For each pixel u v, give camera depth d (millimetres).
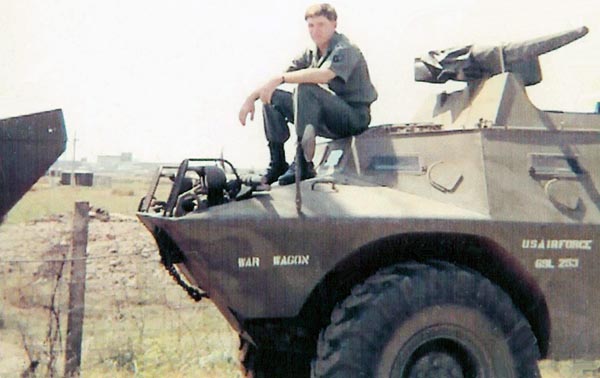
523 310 4809
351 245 4332
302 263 4297
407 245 4512
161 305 7465
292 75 4910
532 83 5504
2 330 6254
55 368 5805
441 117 5480
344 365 4281
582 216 4621
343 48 5059
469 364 4531
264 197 4453
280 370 5297
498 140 4684
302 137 4633
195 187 4637
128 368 6168
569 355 4727
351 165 5125
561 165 4758
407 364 4445
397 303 4355
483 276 4578
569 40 5121
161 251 4391
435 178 4711
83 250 5938
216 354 6430
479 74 5293
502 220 4473
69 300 5895
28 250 7977
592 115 5023
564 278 4617
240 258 4238
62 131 4621
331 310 4555
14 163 4520
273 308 4301
